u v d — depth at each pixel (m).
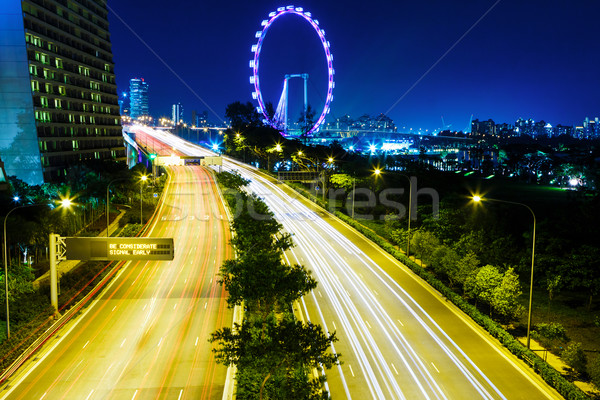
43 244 63.88
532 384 34.41
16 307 45.94
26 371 35.72
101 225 86.62
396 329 43.59
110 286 55.12
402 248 71.06
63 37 117.69
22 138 102.06
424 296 52.44
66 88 117.75
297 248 72.75
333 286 55.38
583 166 174.50
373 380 34.66
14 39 99.62
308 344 28.84
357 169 120.56
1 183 78.50
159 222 90.44
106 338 41.34
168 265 63.62
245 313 45.53
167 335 41.88
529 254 55.16
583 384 34.94
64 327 43.69
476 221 66.12
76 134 120.94
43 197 79.50
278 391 28.38
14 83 100.44
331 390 33.34
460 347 40.16
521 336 43.50
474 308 46.53
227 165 183.12
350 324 44.59
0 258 55.84
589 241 57.72
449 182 120.88
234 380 34.03
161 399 31.97
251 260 43.97
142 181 109.81
